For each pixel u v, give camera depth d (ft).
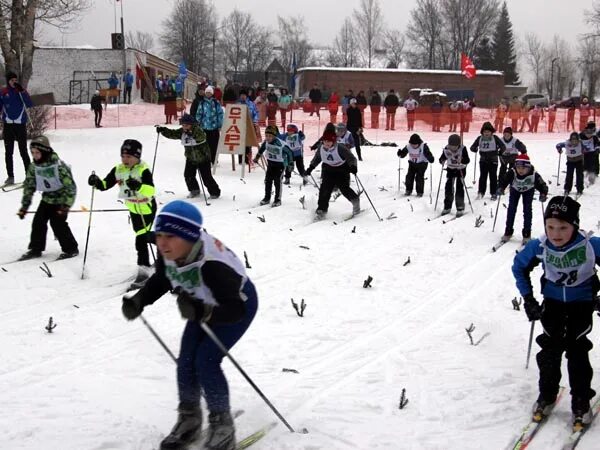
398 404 13.85
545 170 56.75
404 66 217.36
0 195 36.37
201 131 37.76
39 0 55.36
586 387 12.78
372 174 51.44
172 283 11.07
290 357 16.55
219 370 11.32
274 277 23.90
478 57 219.20
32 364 15.89
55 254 26.48
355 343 17.67
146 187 22.09
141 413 13.20
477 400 14.06
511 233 30.37
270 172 37.22
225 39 209.05
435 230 32.65
